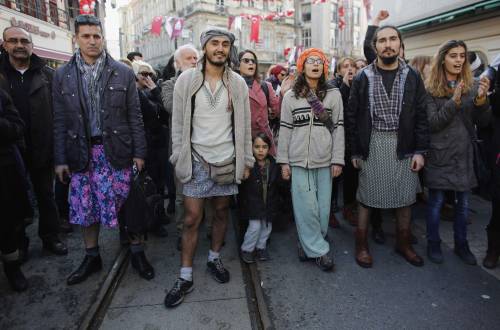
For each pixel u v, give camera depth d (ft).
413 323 7.27
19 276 8.59
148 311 7.74
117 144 8.41
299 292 8.42
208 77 7.96
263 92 11.02
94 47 8.09
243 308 7.86
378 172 9.17
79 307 7.88
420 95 8.97
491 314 7.51
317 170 9.50
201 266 9.71
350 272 9.31
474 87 9.36
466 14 23.97
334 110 9.29
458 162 9.20
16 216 8.27
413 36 30.71
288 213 12.53
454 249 10.21
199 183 7.97
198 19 92.99
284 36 105.29
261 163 9.71
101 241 11.25
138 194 8.70
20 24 29.96
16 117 8.05
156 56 120.37
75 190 8.49
